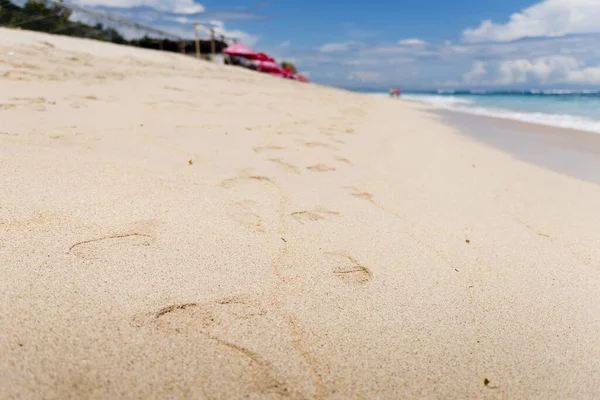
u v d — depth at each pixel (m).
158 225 1.30
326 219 1.58
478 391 0.86
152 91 4.36
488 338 1.02
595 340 1.05
